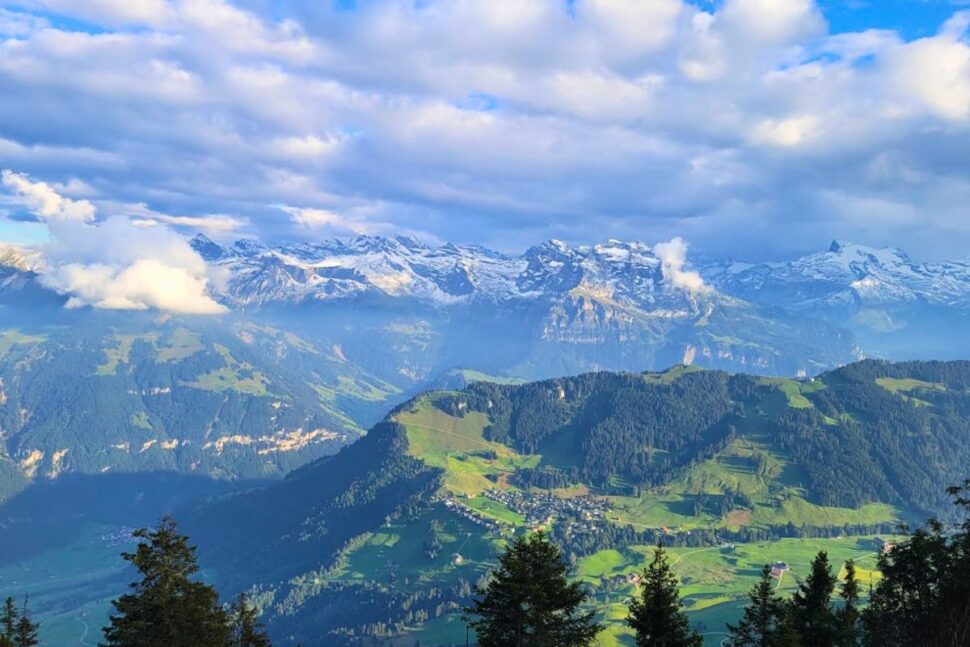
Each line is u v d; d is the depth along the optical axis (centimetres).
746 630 8700
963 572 8988
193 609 8162
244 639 9094
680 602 8244
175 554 8375
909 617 9506
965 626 8744
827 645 8631
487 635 7531
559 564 7606
